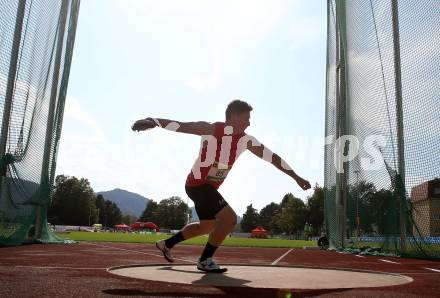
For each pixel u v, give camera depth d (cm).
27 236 849
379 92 795
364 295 247
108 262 451
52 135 866
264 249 1030
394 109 757
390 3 777
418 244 719
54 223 8025
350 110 922
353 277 359
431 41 696
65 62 902
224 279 311
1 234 714
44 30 773
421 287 292
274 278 329
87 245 882
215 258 625
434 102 696
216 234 360
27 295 219
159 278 306
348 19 923
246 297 228
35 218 882
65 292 231
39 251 625
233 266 450
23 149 725
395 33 766
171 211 10925
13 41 714
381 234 809
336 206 1027
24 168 753
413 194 729
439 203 701
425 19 708
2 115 701
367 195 849
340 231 1012
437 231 702
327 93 1127
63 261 446
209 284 277
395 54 764
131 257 552
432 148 705
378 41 802
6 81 707
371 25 823
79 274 317
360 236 888
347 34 930
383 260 661
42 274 311
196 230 385
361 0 859
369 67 829
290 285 287
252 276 341
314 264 557
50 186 884
